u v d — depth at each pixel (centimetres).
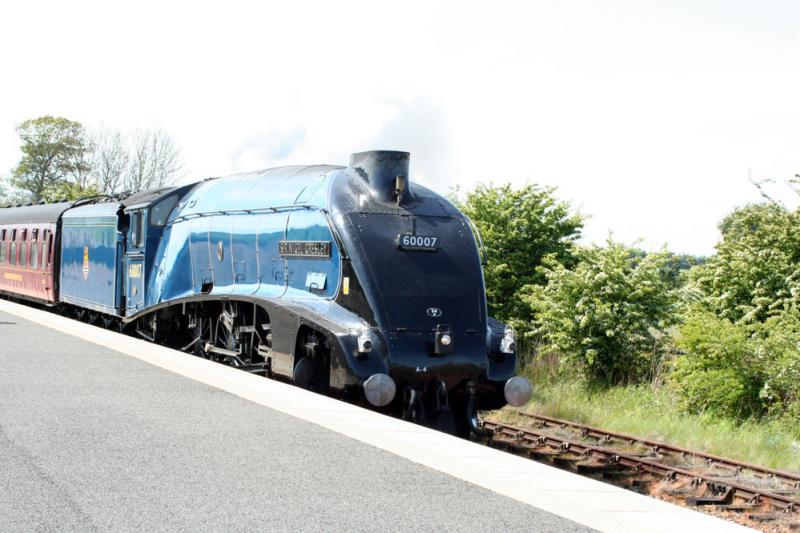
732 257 1750
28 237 2592
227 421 869
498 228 2080
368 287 1092
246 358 1354
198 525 550
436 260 1141
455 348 1092
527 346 1981
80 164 6594
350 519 575
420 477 687
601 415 1477
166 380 1113
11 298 3067
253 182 1472
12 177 6675
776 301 1631
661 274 1900
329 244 1160
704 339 1501
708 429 1363
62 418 852
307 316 1123
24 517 550
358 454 751
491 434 1297
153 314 1702
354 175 1214
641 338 1762
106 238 1938
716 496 993
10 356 1286
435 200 1214
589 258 1812
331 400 1007
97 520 551
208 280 1520
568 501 634
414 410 1059
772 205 1741
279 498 615
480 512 602
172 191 1752
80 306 2147
